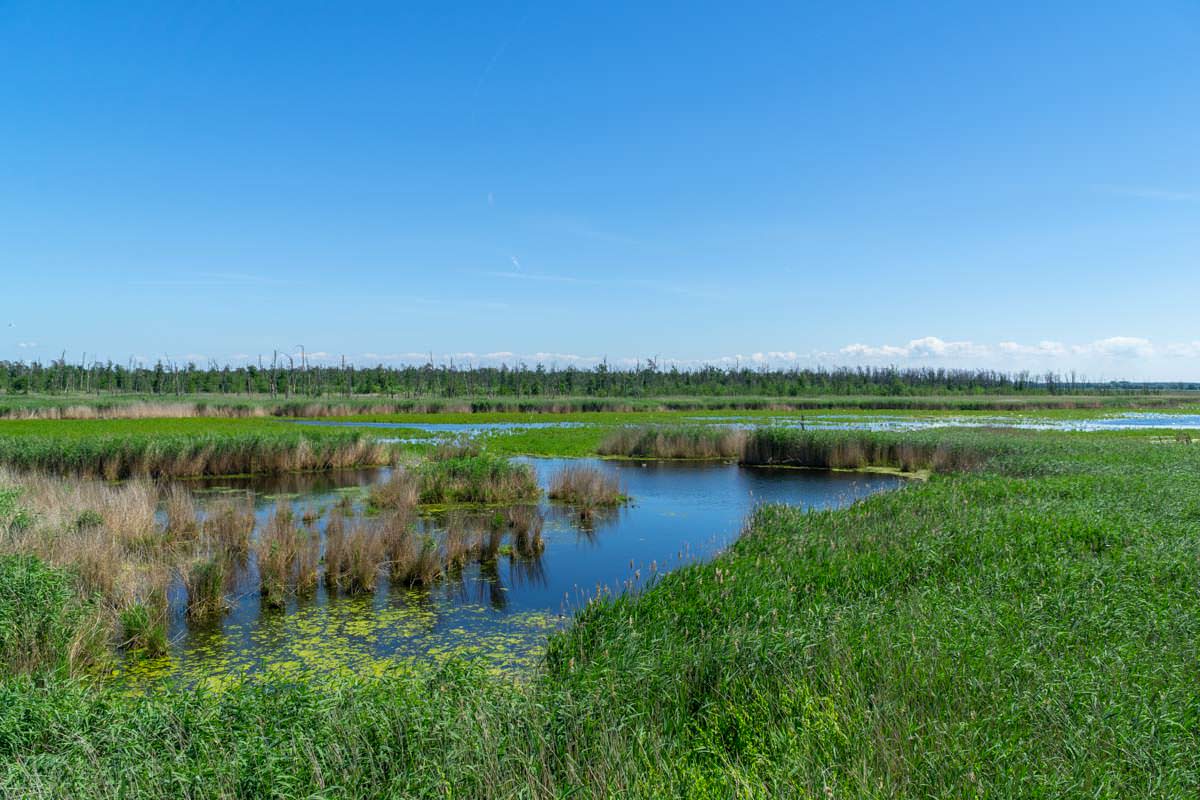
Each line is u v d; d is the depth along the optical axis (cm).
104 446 2284
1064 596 830
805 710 559
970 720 531
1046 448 2480
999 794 438
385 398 7600
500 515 1703
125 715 571
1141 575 928
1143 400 9150
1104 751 494
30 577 832
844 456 2800
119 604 975
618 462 2981
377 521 1577
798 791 453
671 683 628
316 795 457
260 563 1191
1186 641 693
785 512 1440
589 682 617
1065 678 598
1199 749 501
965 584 912
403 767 505
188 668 855
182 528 1441
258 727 543
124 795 462
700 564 1036
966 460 2550
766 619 781
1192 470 1956
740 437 3034
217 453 2461
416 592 1171
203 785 473
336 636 966
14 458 2195
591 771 490
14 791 463
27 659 768
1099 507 1364
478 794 464
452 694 611
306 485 2250
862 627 730
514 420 5219
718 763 528
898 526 1258
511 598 1140
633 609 812
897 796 441
